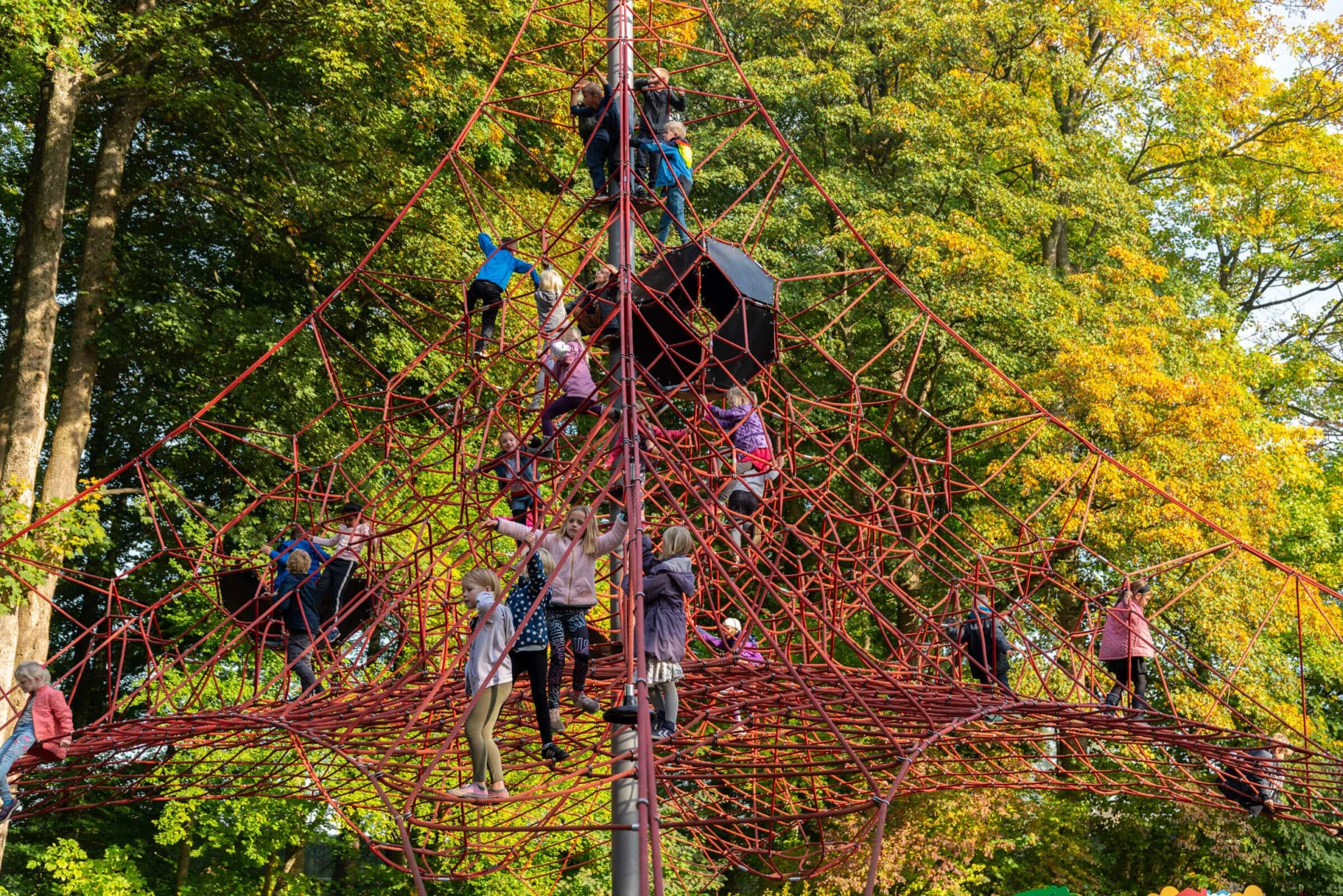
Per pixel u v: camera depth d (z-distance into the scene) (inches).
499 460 443.8
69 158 810.8
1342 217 1207.6
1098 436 905.5
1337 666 901.8
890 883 792.3
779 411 495.5
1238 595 829.2
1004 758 507.2
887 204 990.4
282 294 984.3
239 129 898.7
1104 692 682.8
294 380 820.0
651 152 475.2
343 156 908.6
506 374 856.9
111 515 1003.9
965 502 1005.2
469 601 336.2
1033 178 1103.6
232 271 998.4
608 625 546.0
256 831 784.9
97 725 411.8
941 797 806.5
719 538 377.1
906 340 954.1
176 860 944.9
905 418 1024.2
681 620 334.3
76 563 994.7
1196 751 428.5
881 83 1113.4
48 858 779.4
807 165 1066.7
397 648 528.1
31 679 395.2
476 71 957.2
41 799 822.5
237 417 893.2
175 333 821.2
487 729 323.0
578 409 425.4
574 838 698.2
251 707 417.4
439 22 852.0
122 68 845.2
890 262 992.9
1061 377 882.1
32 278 763.4
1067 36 1076.5
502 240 491.8
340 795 582.6
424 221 914.7
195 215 986.1
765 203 472.4
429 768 302.0
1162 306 975.6
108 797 963.3
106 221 852.0
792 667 313.0
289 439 867.4
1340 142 1198.3
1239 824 786.8
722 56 481.1
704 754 507.5
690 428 421.4
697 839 753.6
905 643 456.4
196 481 1011.9
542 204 932.6
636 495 320.8
